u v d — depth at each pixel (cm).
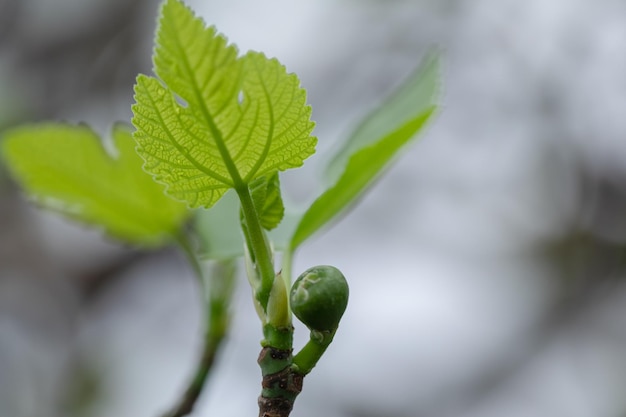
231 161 59
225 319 73
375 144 65
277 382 59
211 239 70
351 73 148
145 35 149
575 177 140
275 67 57
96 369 141
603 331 132
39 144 75
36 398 139
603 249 136
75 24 147
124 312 145
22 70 144
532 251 140
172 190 59
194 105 58
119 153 76
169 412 73
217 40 57
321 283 59
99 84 147
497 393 132
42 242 142
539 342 134
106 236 79
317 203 65
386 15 148
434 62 70
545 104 143
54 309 142
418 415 133
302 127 58
